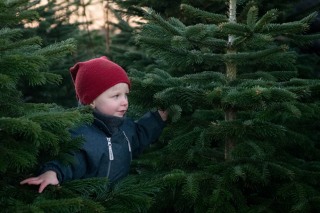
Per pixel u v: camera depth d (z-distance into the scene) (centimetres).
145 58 493
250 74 268
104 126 222
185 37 222
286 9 411
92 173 217
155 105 244
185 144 235
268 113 204
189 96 228
